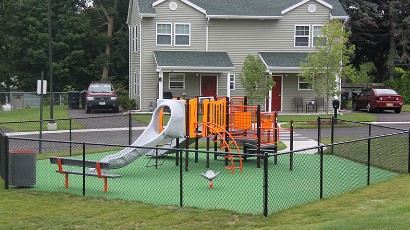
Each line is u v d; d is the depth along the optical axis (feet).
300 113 105.60
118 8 156.56
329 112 106.93
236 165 47.88
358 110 114.52
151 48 106.83
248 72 92.48
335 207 31.58
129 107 111.96
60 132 73.46
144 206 32.04
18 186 38.09
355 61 166.71
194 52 107.55
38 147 60.23
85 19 151.43
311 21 110.11
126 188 37.73
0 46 147.64
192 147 60.03
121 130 76.74
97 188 37.81
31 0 145.79
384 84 137.90
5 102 126.82
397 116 96.99
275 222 28.50
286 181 39.75
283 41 110.11
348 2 147.02
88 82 154.51
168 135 45.03
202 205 32.22
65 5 148.15
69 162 38.14
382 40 153.89
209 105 47.34
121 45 153.28
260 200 33.32
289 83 109.70
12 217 30.25
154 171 44.83
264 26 109.50
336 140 63.05
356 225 26.12
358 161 48.55
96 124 84.69
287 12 109.50
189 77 107.55
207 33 108.27
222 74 108.37
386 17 151.02
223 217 29.48
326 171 44.14
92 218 29.86
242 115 48.93
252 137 48.49
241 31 109.09
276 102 109.70
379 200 33.30
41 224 28.94
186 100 46.11
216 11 107.65
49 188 38.06
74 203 33.19
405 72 140.77
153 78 107.34
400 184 38.27
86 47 150.92
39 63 143.54
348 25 141.49
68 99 122.83
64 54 147.33
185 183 39.45
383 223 26.23
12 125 83.56
